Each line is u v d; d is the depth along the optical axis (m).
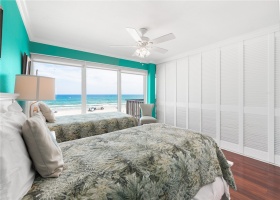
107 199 0.79
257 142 2.86
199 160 1.41
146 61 5.20
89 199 0.76
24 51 2.65
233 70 3.21
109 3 2.04
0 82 1.45
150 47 2.79
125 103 6.33
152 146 1.39
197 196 1.36
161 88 5.12
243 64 3.05
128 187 0.90
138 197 0.92
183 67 4.34
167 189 1.09
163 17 2.37
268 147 2.71
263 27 2.69
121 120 3.00
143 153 1.23
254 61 2.89
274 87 2.65
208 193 1.45
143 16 2.35
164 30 2.81
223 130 3.41
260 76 2.81
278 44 2.58
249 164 2.65
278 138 2.61
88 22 2.57
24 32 2.58
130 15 2.33
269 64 2.69
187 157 1.32
